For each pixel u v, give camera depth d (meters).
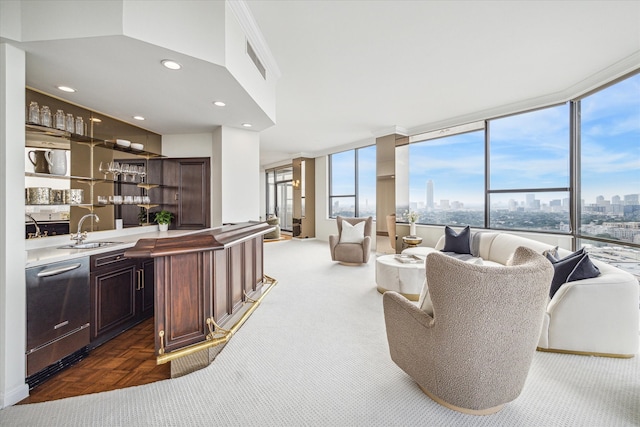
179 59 2.05
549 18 2.41
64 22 1.76
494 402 1.48
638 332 2.12
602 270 2.40
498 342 1.40
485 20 2.44
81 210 2.95
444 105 4.61
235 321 2.56
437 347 1.52
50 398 1.75
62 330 2.04
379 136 6.26
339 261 5.49
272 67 3.33
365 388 1.79
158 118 3.57
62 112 2.75
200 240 2.04
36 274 1.88
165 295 1.86
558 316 2.19
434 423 1.49
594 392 1.74
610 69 3.27
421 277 3.38
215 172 4.16
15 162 1.77
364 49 2.91
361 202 7.60
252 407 1.63
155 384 1.86
